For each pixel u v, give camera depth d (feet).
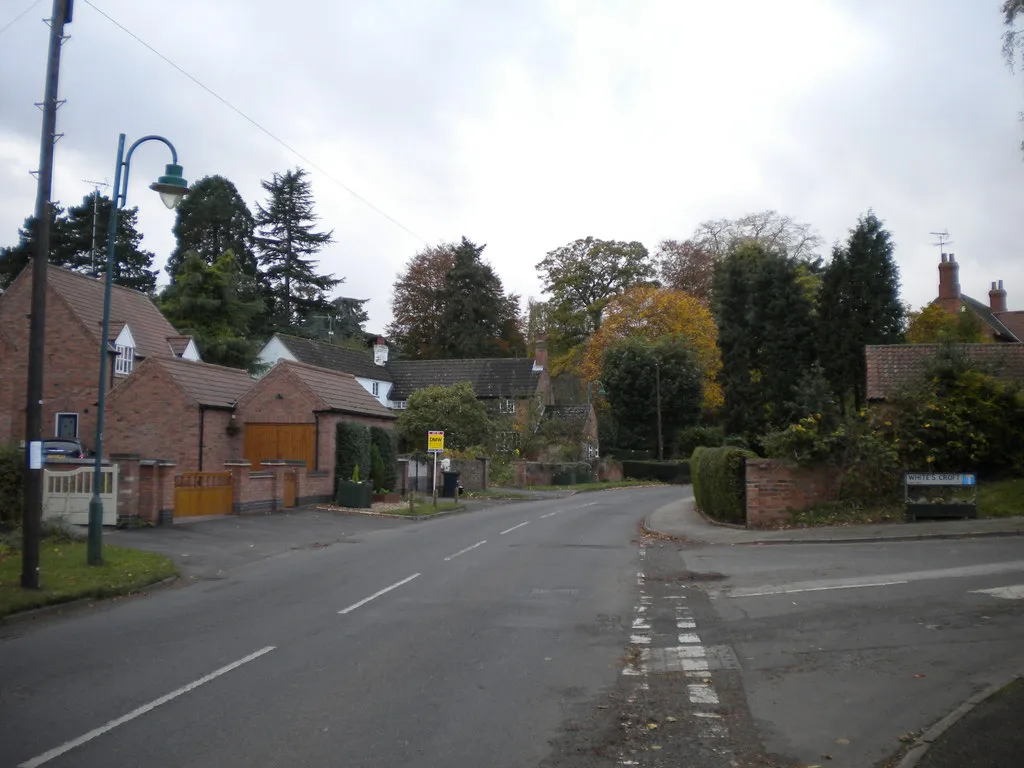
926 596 40.32
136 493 71.05
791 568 52.42
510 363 213.87
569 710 24.68
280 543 67.51
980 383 77.71
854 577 47.26
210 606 41.22
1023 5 49.83
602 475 196.03
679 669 29.48
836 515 73.56
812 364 126.11
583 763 20.52
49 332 118.62
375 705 24.79
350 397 114.42
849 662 29.60
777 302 129.59
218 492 84.38
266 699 25.31
